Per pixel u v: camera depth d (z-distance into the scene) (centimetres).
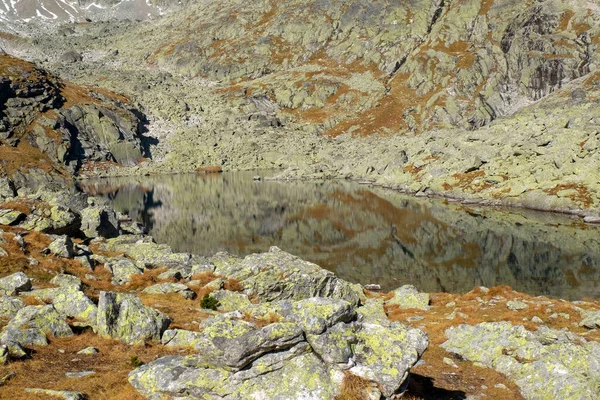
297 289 3134
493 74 18388
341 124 19225
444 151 11338
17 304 2153
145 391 1355
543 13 18100
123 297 2081
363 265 4941
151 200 9538
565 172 8212
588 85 14088
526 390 1795
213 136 18638
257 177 13450
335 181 12875
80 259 3344
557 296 3859
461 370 1992
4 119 14125
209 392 1305
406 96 19688
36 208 4209
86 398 1369
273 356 1355
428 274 4597
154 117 19900
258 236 6306
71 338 1905
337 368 1370
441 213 7794
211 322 1466
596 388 1725
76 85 18562
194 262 3750
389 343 1459
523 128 10531
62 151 14500
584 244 5556
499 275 4500
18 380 1468
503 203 8331
